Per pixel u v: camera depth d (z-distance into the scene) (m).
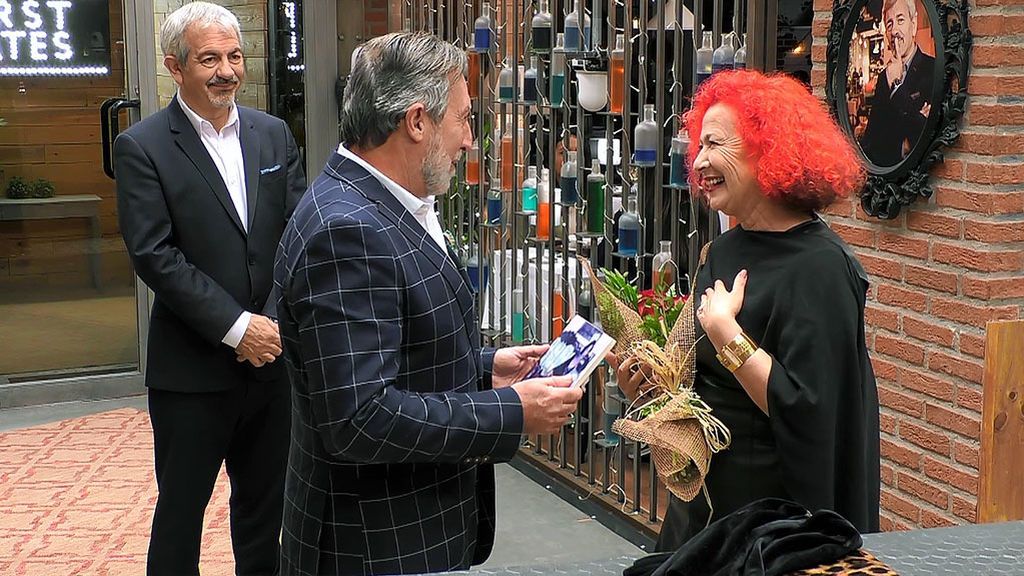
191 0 6.12
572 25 4.42
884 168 3.44
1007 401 2.70
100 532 4.23
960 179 3.23
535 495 4.70
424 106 2.03
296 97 6.63
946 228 3.29
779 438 2.05
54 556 4.00
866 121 3.51
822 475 2.05
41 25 5.87
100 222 6.12
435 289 2.05
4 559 3.97
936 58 3.21
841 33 3.60
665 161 4.33
